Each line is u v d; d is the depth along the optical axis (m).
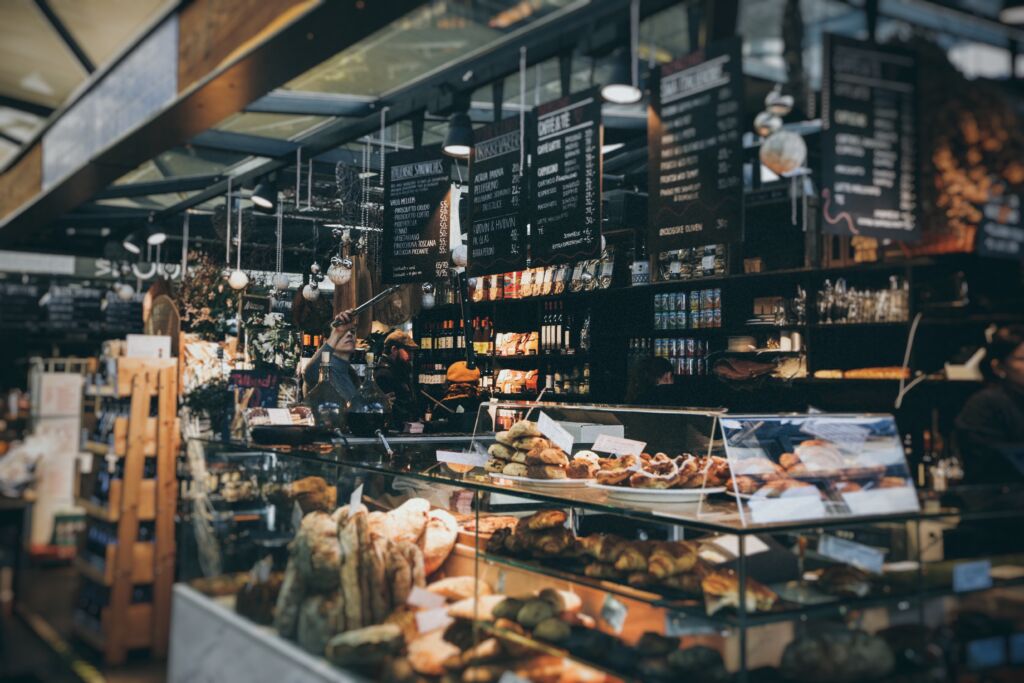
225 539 3.84
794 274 5.10
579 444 3.60
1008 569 2.23
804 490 2.25
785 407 5.18
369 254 5.71
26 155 5.88
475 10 3.78
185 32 3.69
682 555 2.35
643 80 3.71
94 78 4.57
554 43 3.73
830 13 2.51
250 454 3.92
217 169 6.53
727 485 2.48
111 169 4.86
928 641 2.16
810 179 4.33
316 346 6.88
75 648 5.40
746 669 2.15
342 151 6.11
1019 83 2.40
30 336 9.51
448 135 4.29
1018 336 2.48
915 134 2.46
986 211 2.42
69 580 6.85
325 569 2.96
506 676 2.53
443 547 3.15
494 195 4.20
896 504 2.24
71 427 7.41
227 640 3.50
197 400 5.77
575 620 2.59
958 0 2.42
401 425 5.28
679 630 2.30
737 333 5.62
